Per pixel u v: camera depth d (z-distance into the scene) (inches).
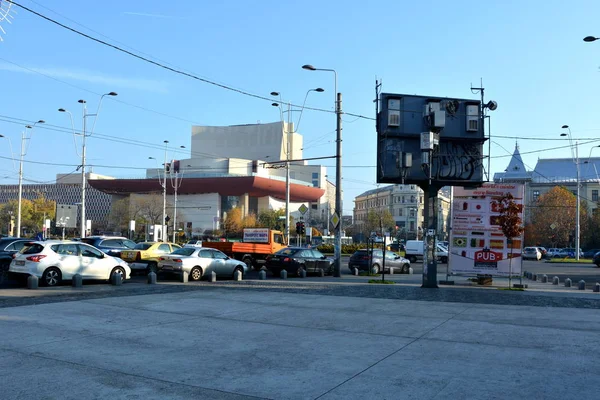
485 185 854.5
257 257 1263.5
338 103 1142.3
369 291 730.2
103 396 244.2
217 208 4616.1
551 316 510.9
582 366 307.7
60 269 756.0
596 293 764.0
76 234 3919.8
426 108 757.3
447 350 351.9
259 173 4788.4
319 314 512.4
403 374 289.0
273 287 784.3
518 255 844.6
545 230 3083.2
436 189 789.2
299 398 245.0
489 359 325.7
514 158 4126.5
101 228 4266.7
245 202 4744.1
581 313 534.6
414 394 251.3
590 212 3617.1
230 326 441.1
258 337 394.6
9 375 277.1
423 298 654.5
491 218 852.6
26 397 240.8
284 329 429.4
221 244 1213.7
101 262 805.2
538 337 399.2
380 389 259.8
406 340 386.0
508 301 633.0
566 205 3068.4
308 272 1135.0
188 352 340.8
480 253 853.2
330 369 299.6
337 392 254.5
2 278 834.2
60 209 1660.9
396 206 5024.6
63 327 420.5
